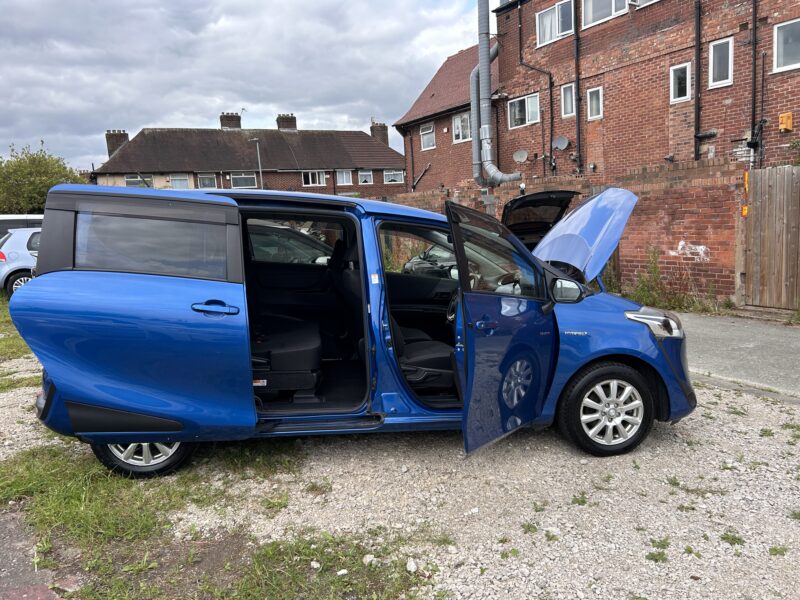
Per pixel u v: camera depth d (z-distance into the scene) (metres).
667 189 8.52
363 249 3.52
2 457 3.81
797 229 7.39
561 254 4.71
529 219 6.84
